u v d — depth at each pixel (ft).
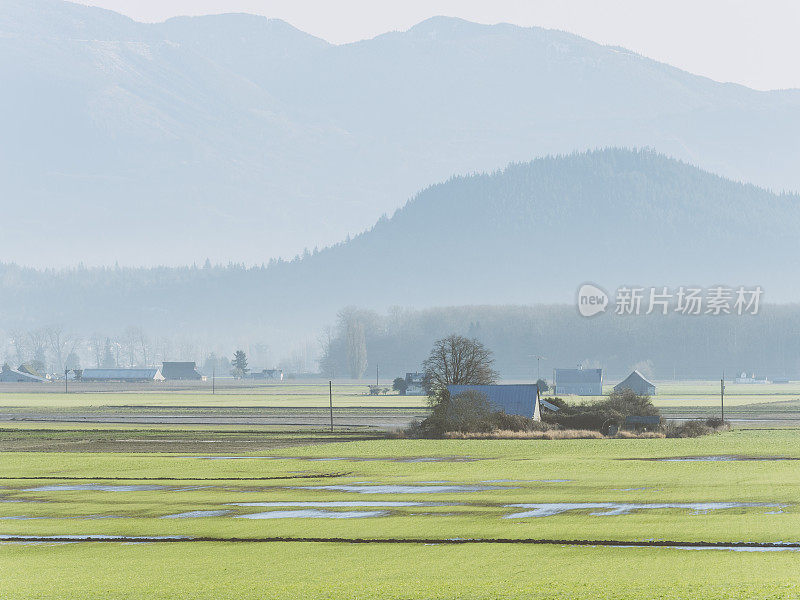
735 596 553.64
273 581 633.61
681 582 594.24
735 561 654.53
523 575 630.74
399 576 638.12
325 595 590.14
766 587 572.10
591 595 569.64
